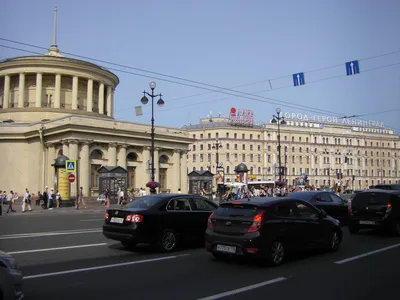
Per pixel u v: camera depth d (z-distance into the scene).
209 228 9.87
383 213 14.47
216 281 7.91
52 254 10.99
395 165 116.00
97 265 9.48
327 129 104.44
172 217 11.49
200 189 47.75
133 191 47.03
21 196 49.69
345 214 18.25
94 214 28.86
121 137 48.34
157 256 10.68
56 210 33.12
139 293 7.04
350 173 106.50
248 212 9.40
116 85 65.06
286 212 9.96
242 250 9.05
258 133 95.81
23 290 7.25
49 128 46.34
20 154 51.16
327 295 6.92
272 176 95.62
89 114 55.03
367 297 6.82
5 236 14.89
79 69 55.41
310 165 100.50
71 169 33.59
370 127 114.19
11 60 54.44
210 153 92.62
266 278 8.16
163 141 53.22
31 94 55.94
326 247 10.97
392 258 10.35
